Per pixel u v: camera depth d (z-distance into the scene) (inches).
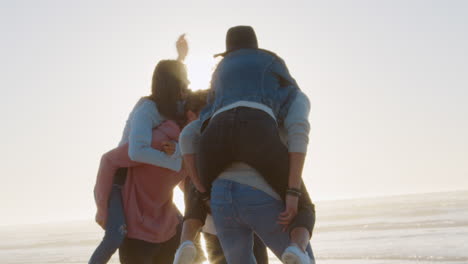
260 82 105.1
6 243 1368.1
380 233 794.2
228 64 108.1
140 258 155.6
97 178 154.3
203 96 153.9
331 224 1154.7
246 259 108.0
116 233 152.2
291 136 102.0
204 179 105.4
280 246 102.5
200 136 107.9
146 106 151.4
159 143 149.6
